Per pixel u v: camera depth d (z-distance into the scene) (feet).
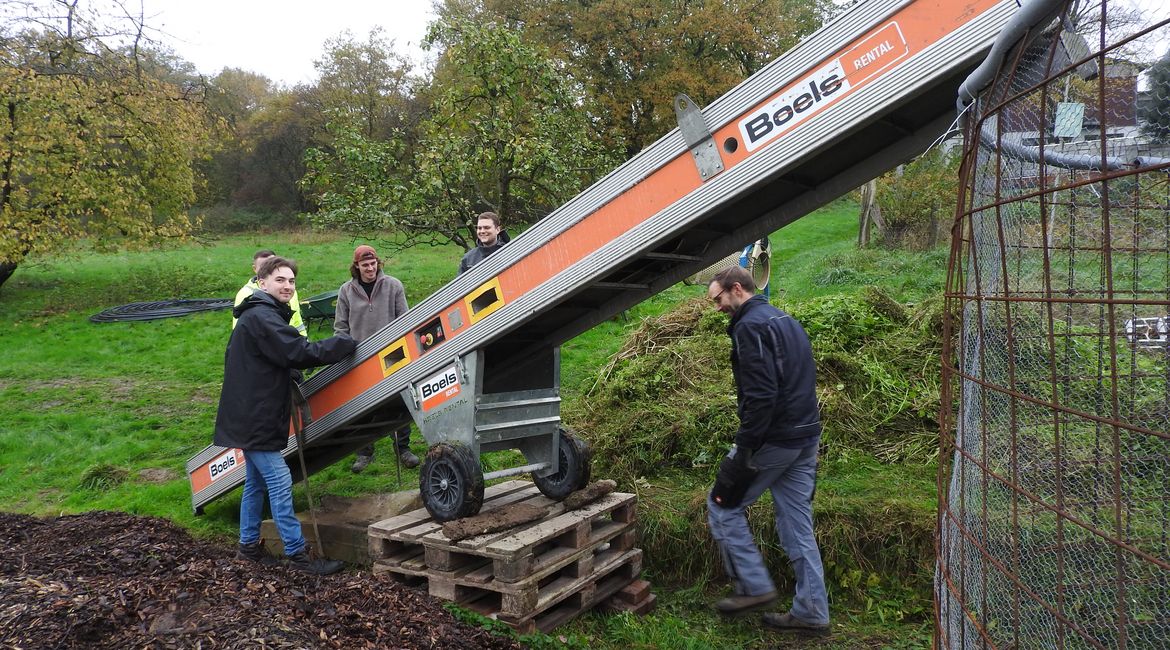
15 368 36.01
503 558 11.92
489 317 13.17
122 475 21.62
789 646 12.71
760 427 11.35
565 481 14.65
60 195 52.65
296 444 16.65
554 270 12.37
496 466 19.71
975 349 6.97
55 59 52.47
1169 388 7.22
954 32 8.46
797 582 12.49
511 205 36.55
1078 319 7.39
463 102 34.50
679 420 18.63
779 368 11.51
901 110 9.87
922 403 18.31
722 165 10.50
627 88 87.71
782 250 67.82
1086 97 6.08
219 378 33.71
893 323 22.06
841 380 19.51
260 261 19.63
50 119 51.26
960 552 7.08
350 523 15.64
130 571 11.76
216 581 11.07
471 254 19.94
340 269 66.23
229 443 13.89
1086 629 7.13
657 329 24.06
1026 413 7.18
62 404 29.55
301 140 117.39
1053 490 7.41
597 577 13.46
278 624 9.80
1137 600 7.32
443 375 13.97
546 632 12.49
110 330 44.16
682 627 13.38
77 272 68.28
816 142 9.59
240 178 122.42
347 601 10.96
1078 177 6.67
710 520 12.34
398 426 17.85
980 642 6.93
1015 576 6.19
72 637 9.52
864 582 14.20
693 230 12.33
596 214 11.87
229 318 46.57
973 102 7.05
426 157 33.45
